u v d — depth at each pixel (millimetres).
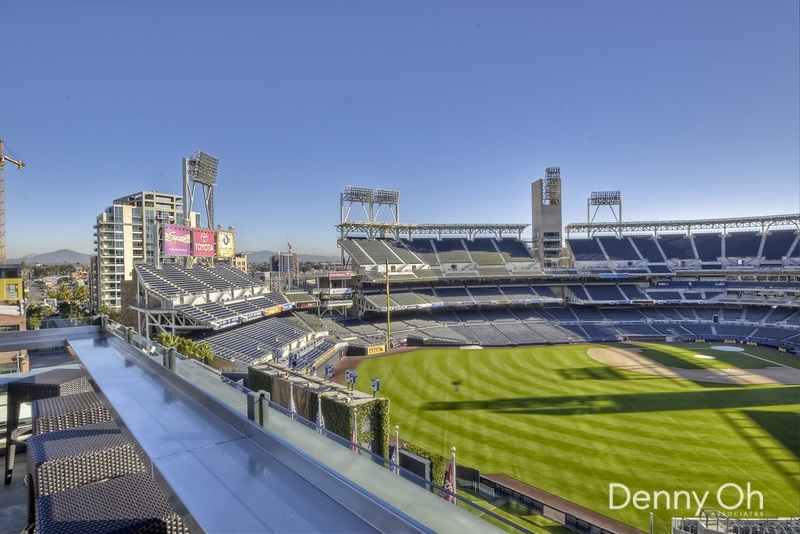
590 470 26922
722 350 66562
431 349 65438
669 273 93438
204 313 46312
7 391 9109
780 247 89562
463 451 29484
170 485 4082
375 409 24625
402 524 3439
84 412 6633
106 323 12656
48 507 3838
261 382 29969
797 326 74188
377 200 91000
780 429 33375
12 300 39156
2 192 84875
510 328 79312
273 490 4043
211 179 67188
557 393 42719
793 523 20656
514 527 3385
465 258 93500
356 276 81062
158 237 51469
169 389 7191
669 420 35250
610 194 106625
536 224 101625
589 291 93000
